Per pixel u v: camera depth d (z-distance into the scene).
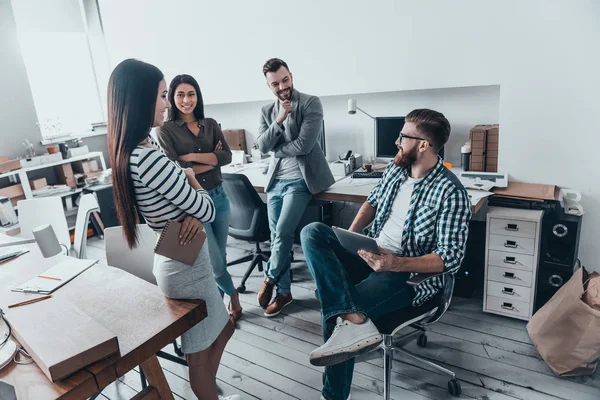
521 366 2.05
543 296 2.41
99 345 1.07
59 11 4.59
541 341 2.02
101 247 4.12
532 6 2.32
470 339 2.28
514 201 2.37
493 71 2.52
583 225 2.49
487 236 2.37
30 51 4.45
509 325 2.38
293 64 3.30
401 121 2.97
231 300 2.55
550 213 2.32
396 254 1.86
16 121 4.19
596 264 2.53
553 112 2.41
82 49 4.88
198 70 3.87
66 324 1.18
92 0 4.68
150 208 1.33
